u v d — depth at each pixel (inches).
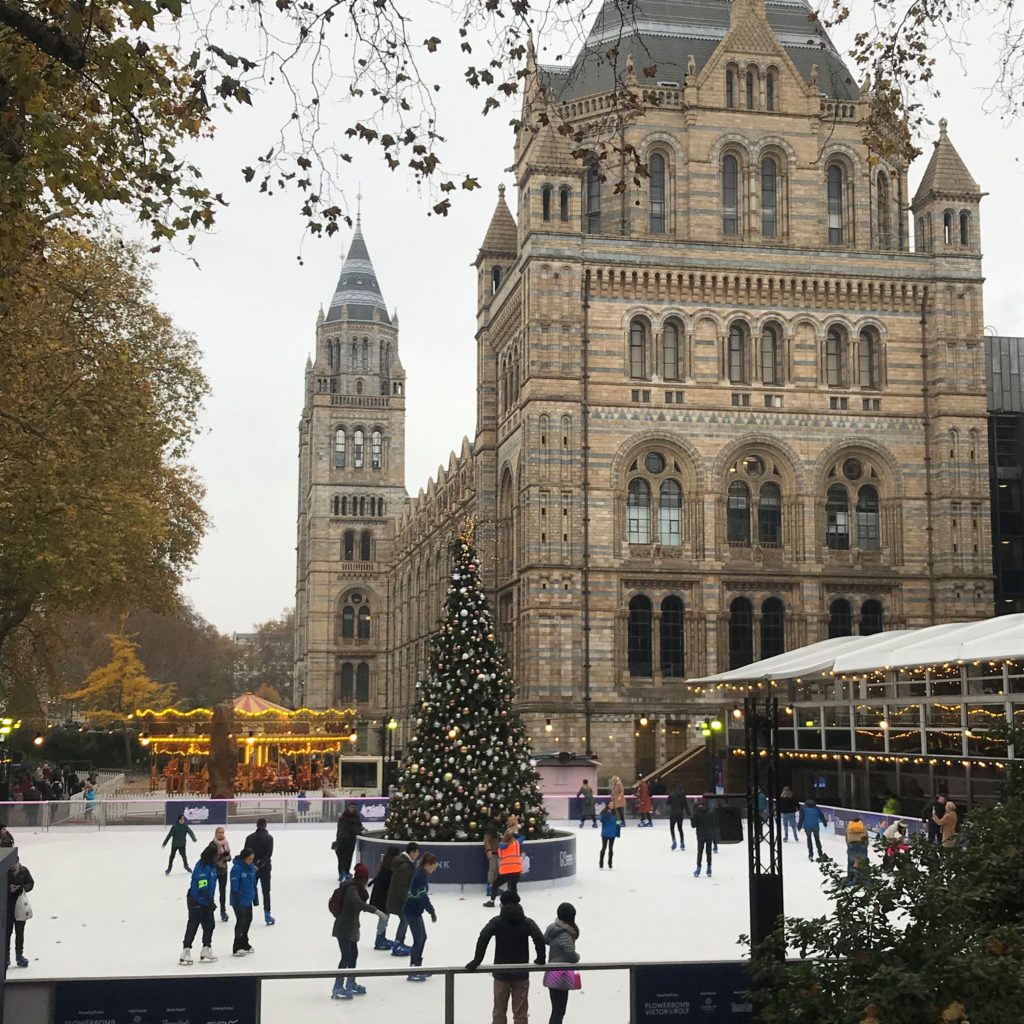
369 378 6761.8
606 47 3321.9
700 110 3179.1
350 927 990.4
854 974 609.3
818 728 2544.3
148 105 1029.8
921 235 3223.4
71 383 1887.3
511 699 1646.2
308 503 7106.3
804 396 3102.9
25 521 2033.7
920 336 3164.4
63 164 745.0
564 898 1489.9
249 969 1069.8
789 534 3078.2
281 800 2443.4
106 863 1859.0
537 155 3031.5
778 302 3122.5
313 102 624.7
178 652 6437.0
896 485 3117.6
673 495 3061.0
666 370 3085.6
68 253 1851.6
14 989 660.7
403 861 1148.5
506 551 3380.9
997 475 3720.5
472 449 3858.3
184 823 1723.7
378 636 6481.3
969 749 2009.1
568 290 3019.2
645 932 1248.8
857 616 3080.7
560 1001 698.2
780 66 3221.0
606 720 2920.8
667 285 3070.9
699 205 3149.6
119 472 2229.3
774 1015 618.8
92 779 3021.7
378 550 6579.7
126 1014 663.8
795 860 1850.4
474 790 1581.0
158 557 2871.6
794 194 3184.1
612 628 2950.3
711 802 2149.4
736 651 3041.3
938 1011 578.6
